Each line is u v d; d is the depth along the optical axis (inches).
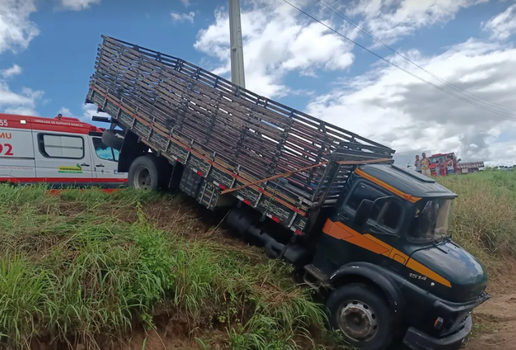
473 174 799.1
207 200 283.4
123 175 467.5
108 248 184.9
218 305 188.9
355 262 215.6
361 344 201.9
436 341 192.7
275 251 251.3
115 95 341.4
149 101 318.3
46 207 251.8
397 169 249.0
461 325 212.5
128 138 345.7
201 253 207.3
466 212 442.6
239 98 272.2
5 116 387.2
